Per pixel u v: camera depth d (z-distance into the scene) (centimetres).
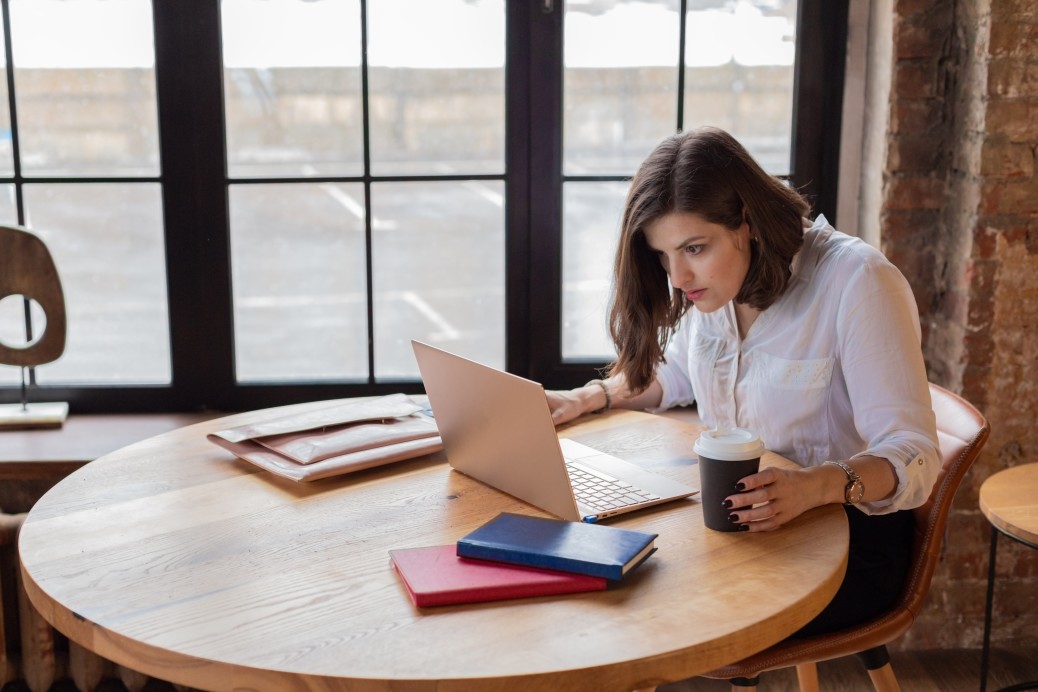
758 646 109
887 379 152
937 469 148
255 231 248
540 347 254
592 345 259
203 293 247
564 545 121
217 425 185
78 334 252
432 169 248
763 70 245
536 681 99
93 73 239
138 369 254
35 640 220
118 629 109
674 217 152
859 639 151
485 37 242
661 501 143
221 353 249
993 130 219
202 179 242
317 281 253
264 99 242
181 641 106
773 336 168
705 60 244
